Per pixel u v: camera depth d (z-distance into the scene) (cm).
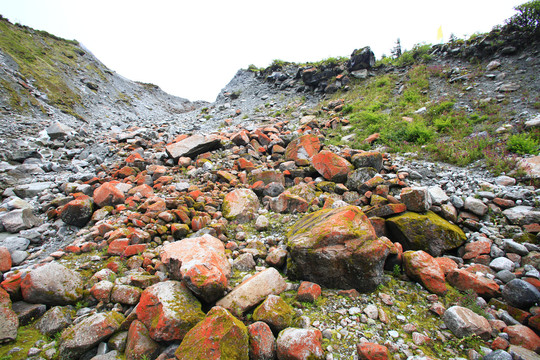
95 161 1012
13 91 1700
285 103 2028
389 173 776
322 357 283
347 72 1919
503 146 776
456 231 497
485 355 292
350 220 428
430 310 366
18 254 481
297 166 832
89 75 3039
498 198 568
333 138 1209
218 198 677
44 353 288
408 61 1775
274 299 341
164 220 541
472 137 890
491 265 438
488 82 1225
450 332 333
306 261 404
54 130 1230
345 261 388
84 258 464
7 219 561
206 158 933
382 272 408
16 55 2322
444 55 1611
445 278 425
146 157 1016
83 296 370
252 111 2023
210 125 1870
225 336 269
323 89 1964
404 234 500
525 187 593
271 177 750
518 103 997
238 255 477
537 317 333
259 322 301
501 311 360
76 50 3425
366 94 1638
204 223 549
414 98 1341
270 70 2542
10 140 1123
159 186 745
